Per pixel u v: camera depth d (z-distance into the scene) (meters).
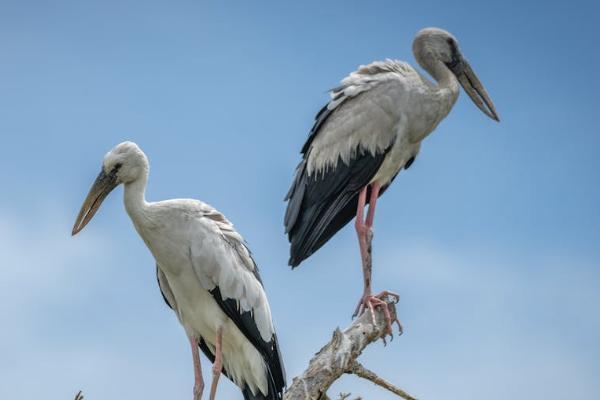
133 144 13.34
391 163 15.14
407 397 11.37
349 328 12.20
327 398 11.12
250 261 13.54
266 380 13.64
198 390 13.31
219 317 13.30
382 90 15.02
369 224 14.99
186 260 13.19
